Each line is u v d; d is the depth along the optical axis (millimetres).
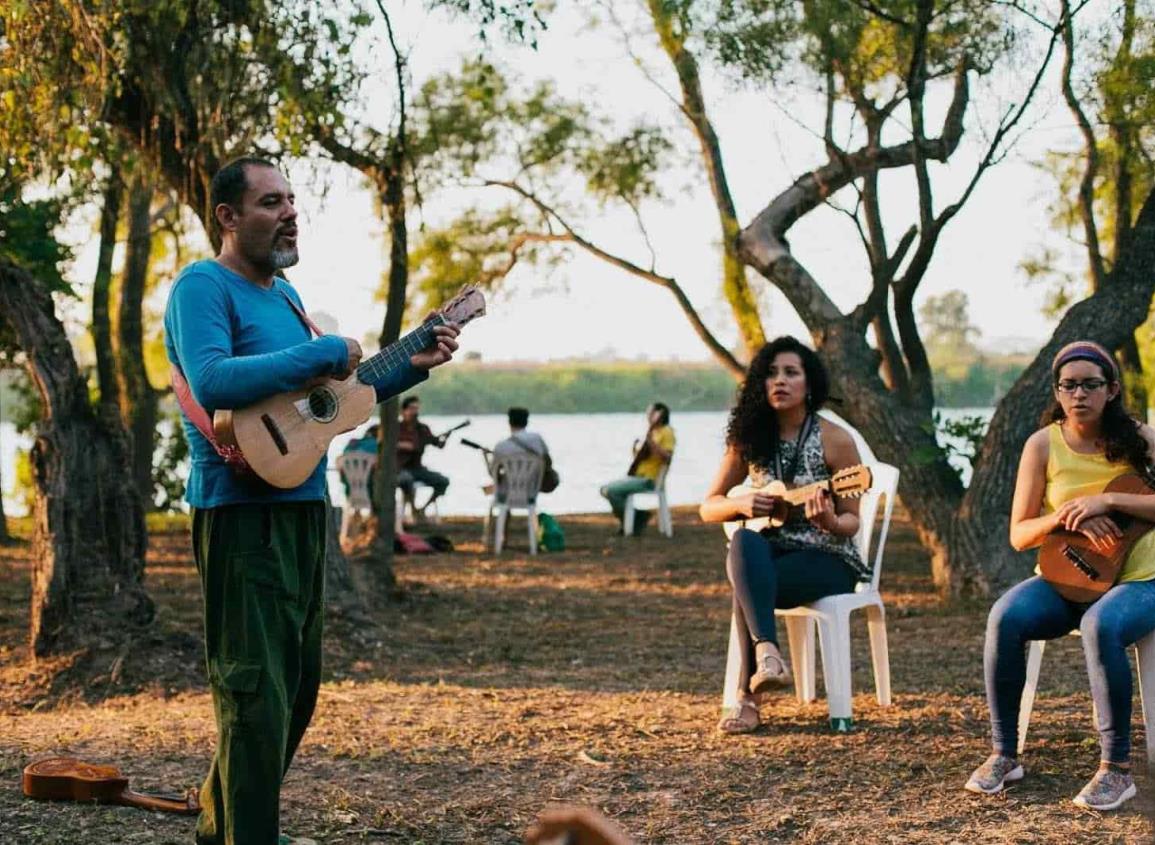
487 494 16594
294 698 4133
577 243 15672
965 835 4992
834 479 6434
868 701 7285
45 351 8289
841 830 5082
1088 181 13117
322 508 4250
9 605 11406
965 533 11242
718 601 12211
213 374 3963
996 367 50750
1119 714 5242
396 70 9805
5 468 26578
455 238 16844
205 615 4121
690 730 6582
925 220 11688
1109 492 5523
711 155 13195
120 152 9547
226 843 4062
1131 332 11031
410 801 5418
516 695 7715
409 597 11445
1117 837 4906
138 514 8414
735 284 13938
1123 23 10422
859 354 11906
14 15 7820
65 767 5277
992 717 5562
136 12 8180
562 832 1435
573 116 15578
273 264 4242
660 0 11062
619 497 18094
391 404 11766
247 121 9055
